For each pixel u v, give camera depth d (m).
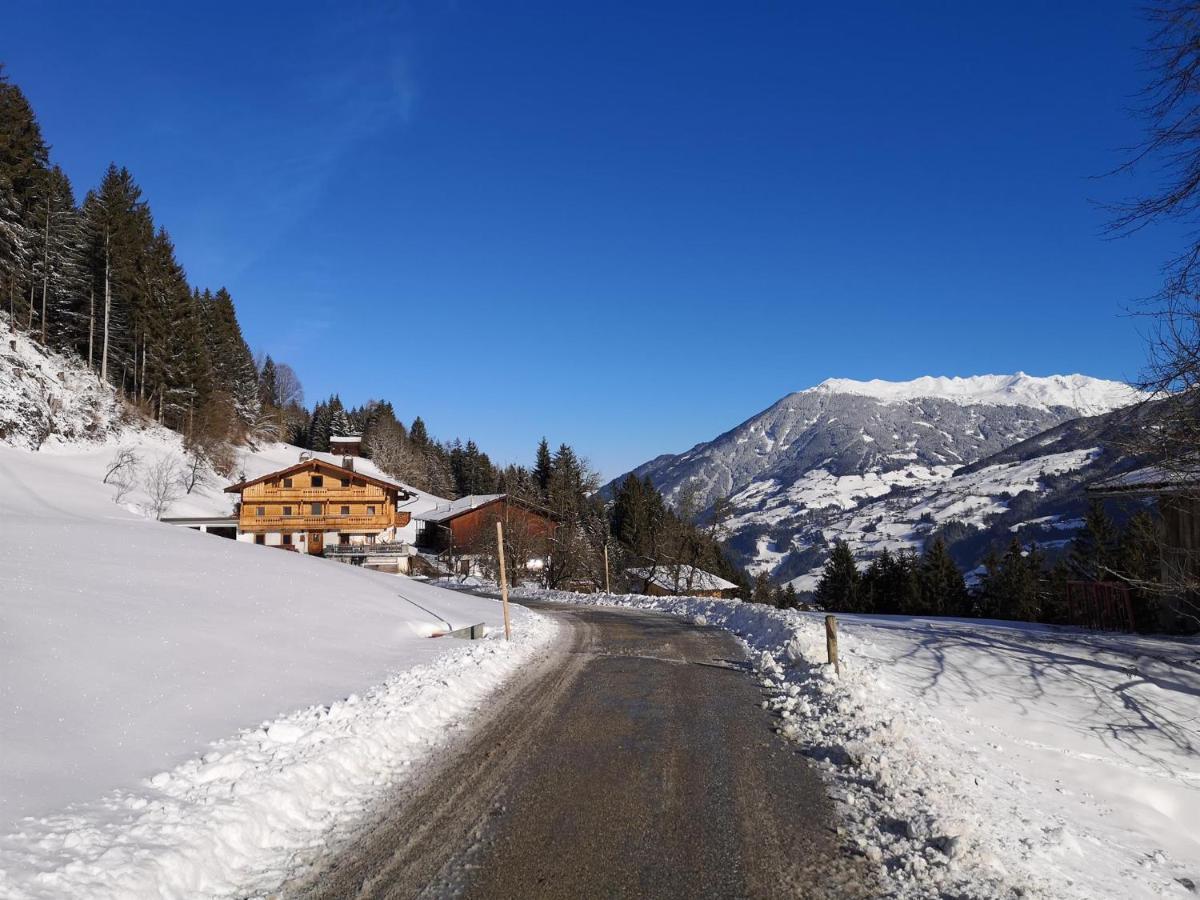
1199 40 8.28
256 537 51.75
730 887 4.43
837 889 4.41
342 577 18.06
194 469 59.09
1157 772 8.17
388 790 6.14
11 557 11.52
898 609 52.38
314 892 4.37
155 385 67.44
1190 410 9.02
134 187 71.94
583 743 7.52
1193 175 8.66
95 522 18.06
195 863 4.47
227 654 9.23
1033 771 7.64
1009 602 46.62
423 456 121.56
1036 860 4.99
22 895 3.73
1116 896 4.69
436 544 65.06
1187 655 12.09
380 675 9.98
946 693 10.30
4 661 7.00
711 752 7.21
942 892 4.39
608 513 71.06
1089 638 13.72
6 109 57.41
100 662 7.73
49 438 49.41
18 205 55.09
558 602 28.11
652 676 11.17
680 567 46.81
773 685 10.47
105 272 63.22
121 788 5.27
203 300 91.94
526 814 5.59
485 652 12.31
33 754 5.45
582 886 4.43
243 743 6.54
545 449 91.44
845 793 6.07
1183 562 13.45
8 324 54.19
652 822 5.44
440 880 4.51
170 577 12.73
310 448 110.25
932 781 6.30
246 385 98.06
